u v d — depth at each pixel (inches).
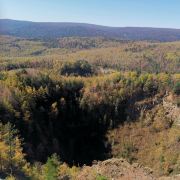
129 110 5659.5
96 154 4960.6
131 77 6072.8
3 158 2359.7
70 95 5359.3
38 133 4254.4
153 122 5462.6
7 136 2723.9
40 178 2313.0
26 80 5054.1
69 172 2508.6
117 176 1915.6
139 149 4916.3
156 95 5880.9
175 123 5315.0
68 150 4808.1
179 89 5772.6
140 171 2003.0
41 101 4864.7
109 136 5221.5
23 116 4180.6
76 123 5187.0
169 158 4276.6
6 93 4296.3
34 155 3868.1
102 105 5551.2
